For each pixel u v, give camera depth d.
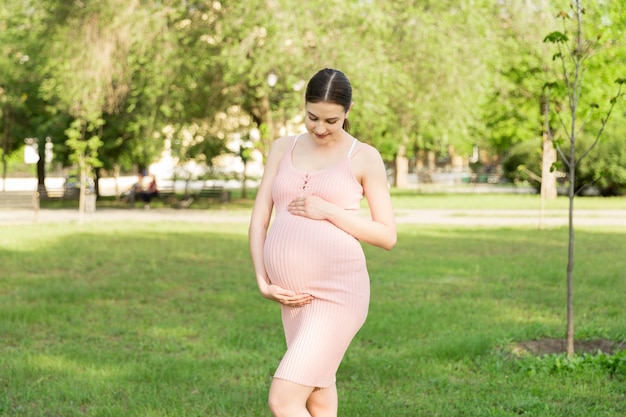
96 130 31.06
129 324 8.16
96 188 34.31
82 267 12.58
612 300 9.59
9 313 8.48
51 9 25.78
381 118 24.22
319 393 3.63
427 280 11.25
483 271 12.14
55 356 6.70
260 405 5.35
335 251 3.55
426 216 23.77
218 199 31.34
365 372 6.21
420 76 25.41
